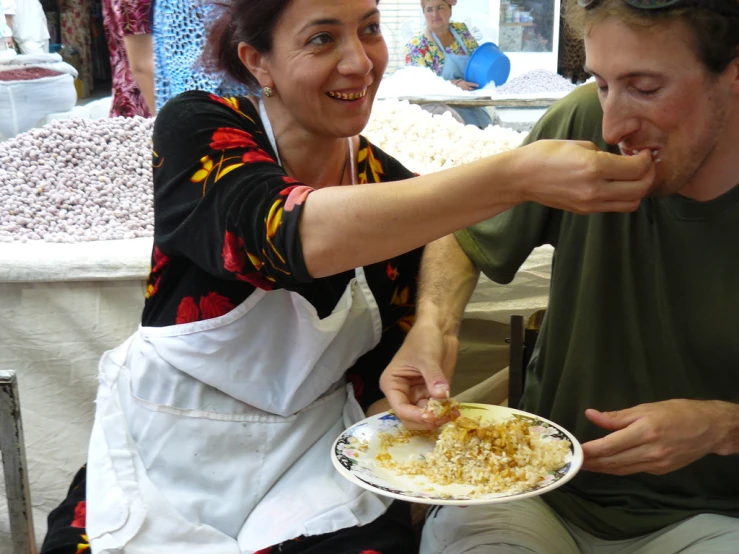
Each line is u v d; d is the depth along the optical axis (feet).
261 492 4.11
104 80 25.72
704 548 3.67
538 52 15.02
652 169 3.00
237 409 4.14
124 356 4.33
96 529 3.82
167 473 4.09
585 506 4.12
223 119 3.83
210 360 4.03
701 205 3.65
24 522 4.21
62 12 22.38
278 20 3.73
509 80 14.02
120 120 7.53
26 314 5.81
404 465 3.56
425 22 12.82
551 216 4.39
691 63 3.11
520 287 6.42
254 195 3.38
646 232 3.88
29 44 16.03
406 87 11.29
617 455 3.42
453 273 4.51
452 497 3.17
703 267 3.75
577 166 2.88
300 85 3.81
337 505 3.92
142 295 5.87
